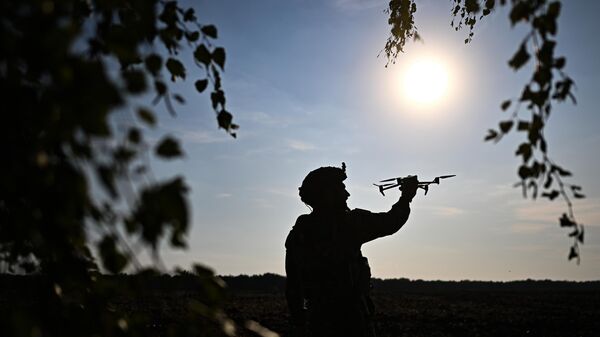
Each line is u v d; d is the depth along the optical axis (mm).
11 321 1975
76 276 2639
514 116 2584
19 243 2502
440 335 19891
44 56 1841
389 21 5590
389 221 4703
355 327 4605
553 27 2445
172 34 2715
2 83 1966
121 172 1923
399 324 22812
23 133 2137
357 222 4711
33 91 2012
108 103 1803
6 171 1950
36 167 1950
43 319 2502
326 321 4621
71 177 1948
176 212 1924
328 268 4648
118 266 2154
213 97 2965
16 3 1909
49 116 1878
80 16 2531
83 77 1847
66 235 2246
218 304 2451
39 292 2617
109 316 2633
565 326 22922
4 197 2229
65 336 2500
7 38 1842
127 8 2547
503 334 20562
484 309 30766
